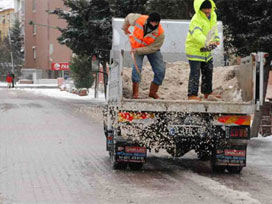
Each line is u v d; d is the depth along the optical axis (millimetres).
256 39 16156
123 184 10000
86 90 49594
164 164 12758
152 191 9367
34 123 22219
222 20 17016
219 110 10578
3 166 11898
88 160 12906
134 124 10648
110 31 30312
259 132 18672
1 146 15242
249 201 8547
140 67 11484
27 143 15938
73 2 32062
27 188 9586
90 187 9703
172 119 10672
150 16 11289
